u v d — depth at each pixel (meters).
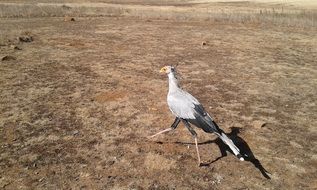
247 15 26.89
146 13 28.58
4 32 18.53
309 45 18.20
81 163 7.17
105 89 10.88
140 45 16.84
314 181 6.80
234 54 15.77
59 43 16.56
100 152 7.56
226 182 6.70
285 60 15.12
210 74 12.73
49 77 11.76
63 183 6.55
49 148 7.65
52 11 27.14
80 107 9.57
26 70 12.38
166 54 15.31
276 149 7.86
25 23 22.03
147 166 7.12
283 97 10.80
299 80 12.45
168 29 21.48
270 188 6.56
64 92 10.54
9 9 26.48
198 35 19.81
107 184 6.55
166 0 48.97
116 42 17.27
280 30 22.22
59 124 8.66
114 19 25.08
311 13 28.52
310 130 8.77
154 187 6.50
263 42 18.56
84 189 6.40
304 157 7.59
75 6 33.59
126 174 6.86
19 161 7.17
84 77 11.88
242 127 8.77
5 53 14.39
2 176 6.70
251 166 7.22
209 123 6.65
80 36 18.36
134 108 9.64
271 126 8.89
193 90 11.09
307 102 10.48
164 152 7.63
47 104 9.69
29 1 38.09
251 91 11.18
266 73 13.12
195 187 6.53
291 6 37.44
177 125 8.18
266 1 42.88
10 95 10.19
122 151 7.62
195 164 7.24
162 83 11.57
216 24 24.08
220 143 8.05
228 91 11.11
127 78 11.92
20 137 8.03
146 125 8.75
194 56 15.16
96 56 14.53
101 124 8.72
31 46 15.83
